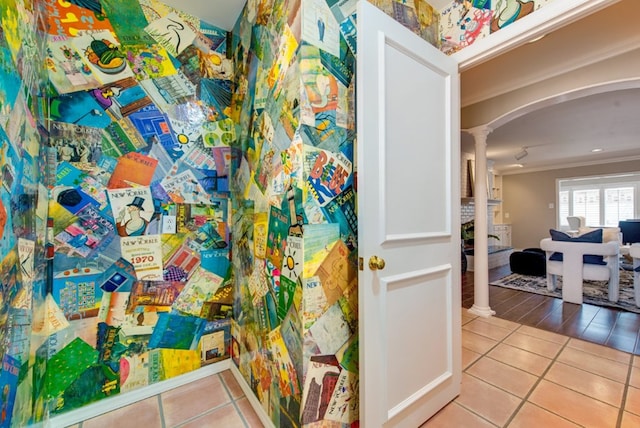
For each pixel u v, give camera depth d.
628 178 6.19
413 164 1.35
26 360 1.06
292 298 1.19
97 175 1.49
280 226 1.28
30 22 1.12
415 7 1.54
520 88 2.63
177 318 1.74
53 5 1.37
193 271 1.79
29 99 1.10
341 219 1.24
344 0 1.25
